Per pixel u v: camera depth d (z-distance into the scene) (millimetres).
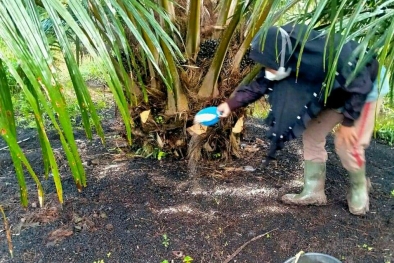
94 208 1673
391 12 1043
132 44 1745
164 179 1896
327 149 2311
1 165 2088
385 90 1450
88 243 1477
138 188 1823
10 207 1689
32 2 808
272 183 1892
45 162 915
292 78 1392
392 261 1408
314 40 1298
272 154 1515
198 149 1991
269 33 1326
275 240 1504
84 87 870
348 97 1343
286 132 1443
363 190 1636
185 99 1850
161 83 1834
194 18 1647
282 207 1704
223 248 1465
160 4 1646
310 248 1466
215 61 1720
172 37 1736
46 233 1528
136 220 1606
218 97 1858
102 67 844
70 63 850
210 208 1691
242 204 1723
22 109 2762
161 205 1705
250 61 1870
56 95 776
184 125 1921
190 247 1468
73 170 825
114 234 1525
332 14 1031
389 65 1052
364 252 1452
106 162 2064
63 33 839
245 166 2035
